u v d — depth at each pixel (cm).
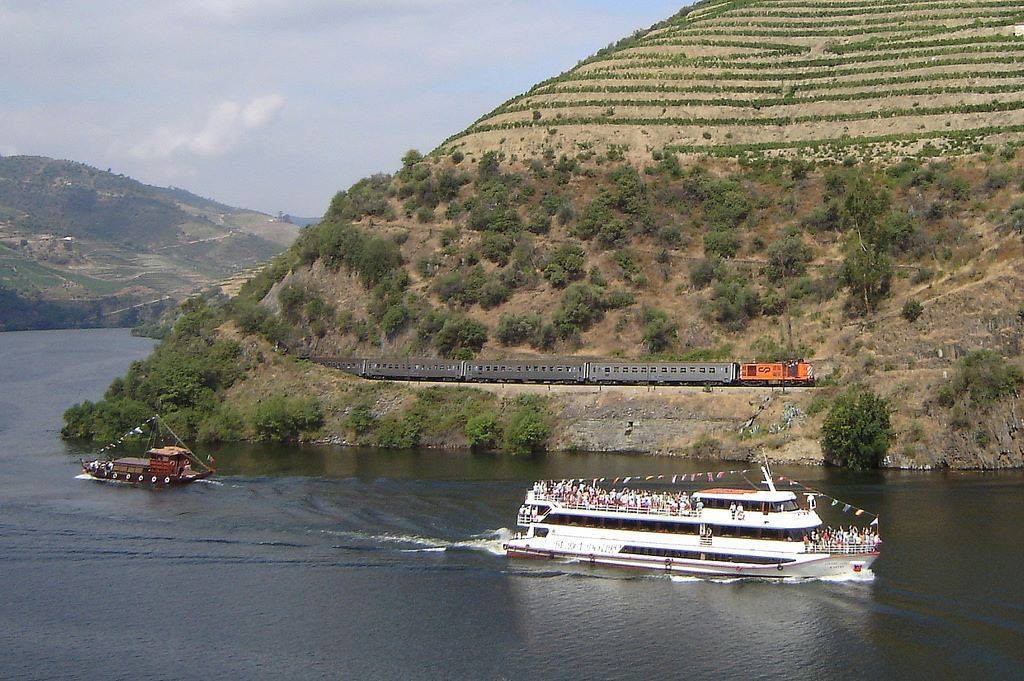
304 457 16375
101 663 8731
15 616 9700
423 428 17200
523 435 16200
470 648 8925
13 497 13688
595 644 8975
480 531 11944
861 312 17800
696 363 17088
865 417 14562
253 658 8800
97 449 17300
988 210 19038
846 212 19850
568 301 19888
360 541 11644
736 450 15362
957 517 11888
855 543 10300
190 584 10456
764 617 9400
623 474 14350
